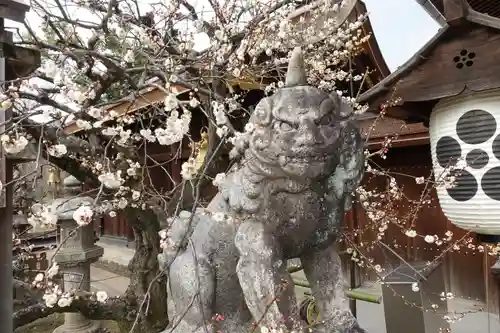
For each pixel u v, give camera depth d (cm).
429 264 299
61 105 225
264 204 191
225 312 224
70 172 348
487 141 234
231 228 211
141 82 219
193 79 261
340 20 421
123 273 829
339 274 213
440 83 244
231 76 330
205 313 211
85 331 519
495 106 231
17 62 219
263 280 187
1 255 219
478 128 236
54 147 228
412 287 250
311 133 173
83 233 480
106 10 276
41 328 588
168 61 277
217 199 222
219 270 215
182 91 299
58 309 358
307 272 217
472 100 238
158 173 817
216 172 315
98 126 234
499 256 366
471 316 449
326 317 209
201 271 211
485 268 459
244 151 201
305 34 376
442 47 243
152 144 842
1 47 209
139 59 287
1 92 198
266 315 185
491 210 235
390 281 259
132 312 385
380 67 541
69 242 473
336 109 186
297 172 177
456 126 245
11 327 221
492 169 233
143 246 399
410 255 510
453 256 485
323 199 193
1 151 212
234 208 197
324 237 204
